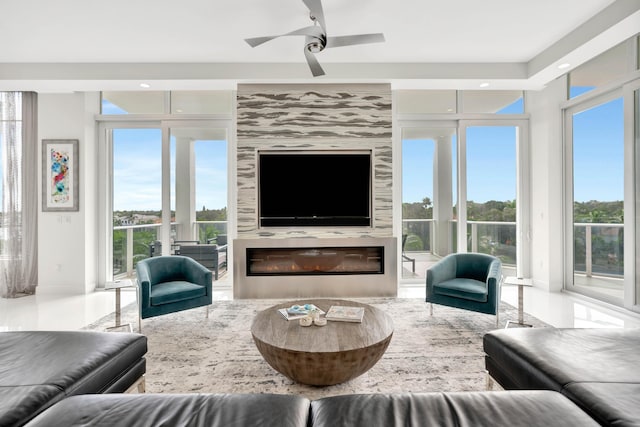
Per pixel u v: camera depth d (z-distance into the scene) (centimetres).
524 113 464
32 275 429
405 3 273
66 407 107
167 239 448
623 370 132
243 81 390
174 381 208
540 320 317
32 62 369
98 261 454
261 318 224
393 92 456
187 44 337
